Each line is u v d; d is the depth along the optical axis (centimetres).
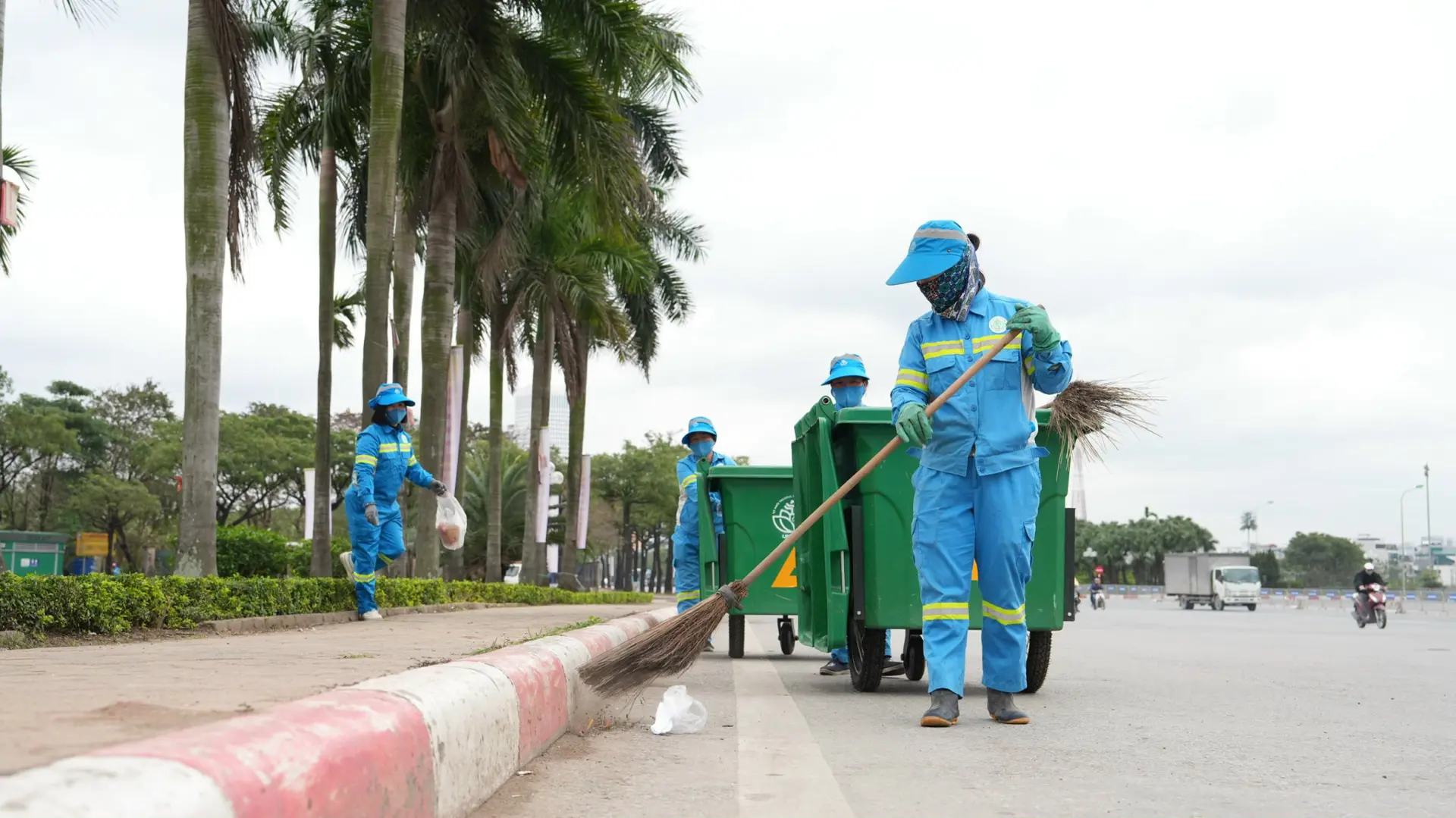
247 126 1147
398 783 252
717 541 1003
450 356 1773
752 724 543
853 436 687
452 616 1268
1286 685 752
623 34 1722
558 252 2738
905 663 766
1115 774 409
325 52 1748
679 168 2655
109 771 167
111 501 4897
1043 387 547
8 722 262
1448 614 3947
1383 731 526
